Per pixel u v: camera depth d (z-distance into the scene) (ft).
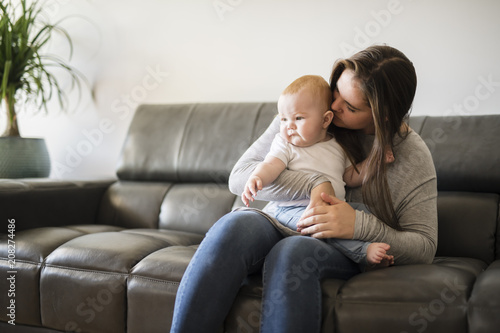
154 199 6.57
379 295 3.31
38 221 5.98
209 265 3.42
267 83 7.37
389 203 3.83
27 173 7.63
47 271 4.63
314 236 3.70
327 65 6.91
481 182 4.94
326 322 3.36
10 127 7.92
